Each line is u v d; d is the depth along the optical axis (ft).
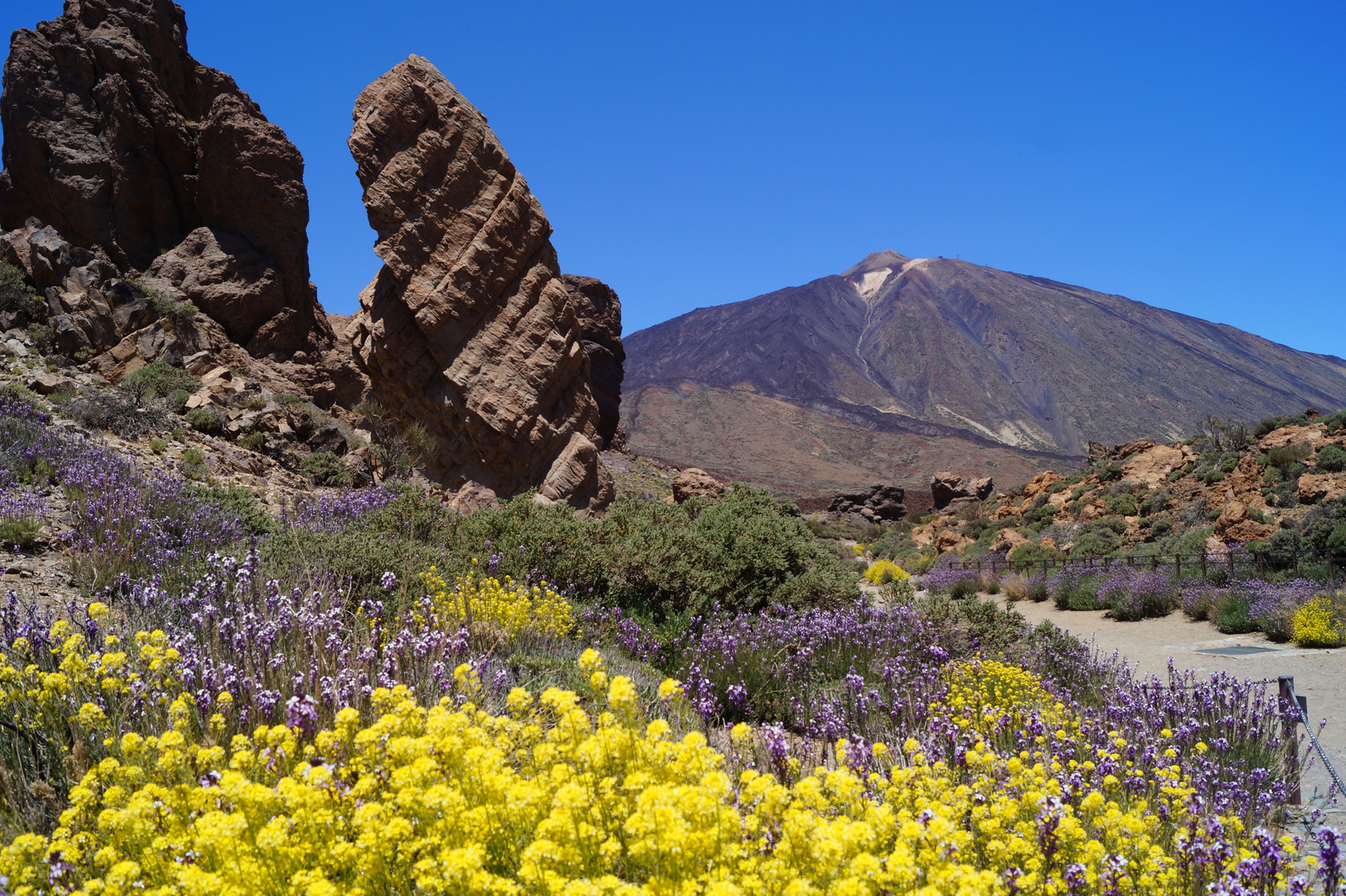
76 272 95.09
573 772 9.42
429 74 103.40
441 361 99.19
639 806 8.07
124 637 17.89
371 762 9.96
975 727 20.10
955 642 32.78
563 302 107.04
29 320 91.40
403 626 21.17
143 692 13.21
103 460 41.88
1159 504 114.01
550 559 35.96
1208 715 22.25
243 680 14.24
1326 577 60.13
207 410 76.02
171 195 110.83
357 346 102.58
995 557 117.08
